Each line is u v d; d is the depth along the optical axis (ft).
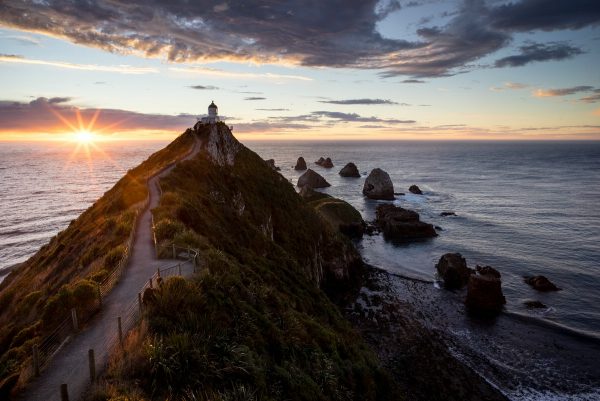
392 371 114.73
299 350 51.57
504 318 148.87
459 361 120.06
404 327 142.72
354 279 193.88
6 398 31.09
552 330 139.54
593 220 311.88
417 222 273.33
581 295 169.89
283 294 80.43
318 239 193.98
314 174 526.98
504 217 327.47
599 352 124.98
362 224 291.38
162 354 33.63
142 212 100.83
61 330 41.83
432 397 103.40
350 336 94.43
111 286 54.19
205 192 139.23
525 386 108.06
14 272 130.52
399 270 207.00
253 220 155.12
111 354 36.14
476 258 222.69
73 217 383.04
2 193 515.09
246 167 216.54
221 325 42.65
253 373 37.01
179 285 45.29
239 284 56.54
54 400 30.89
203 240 77.46
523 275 195.00
